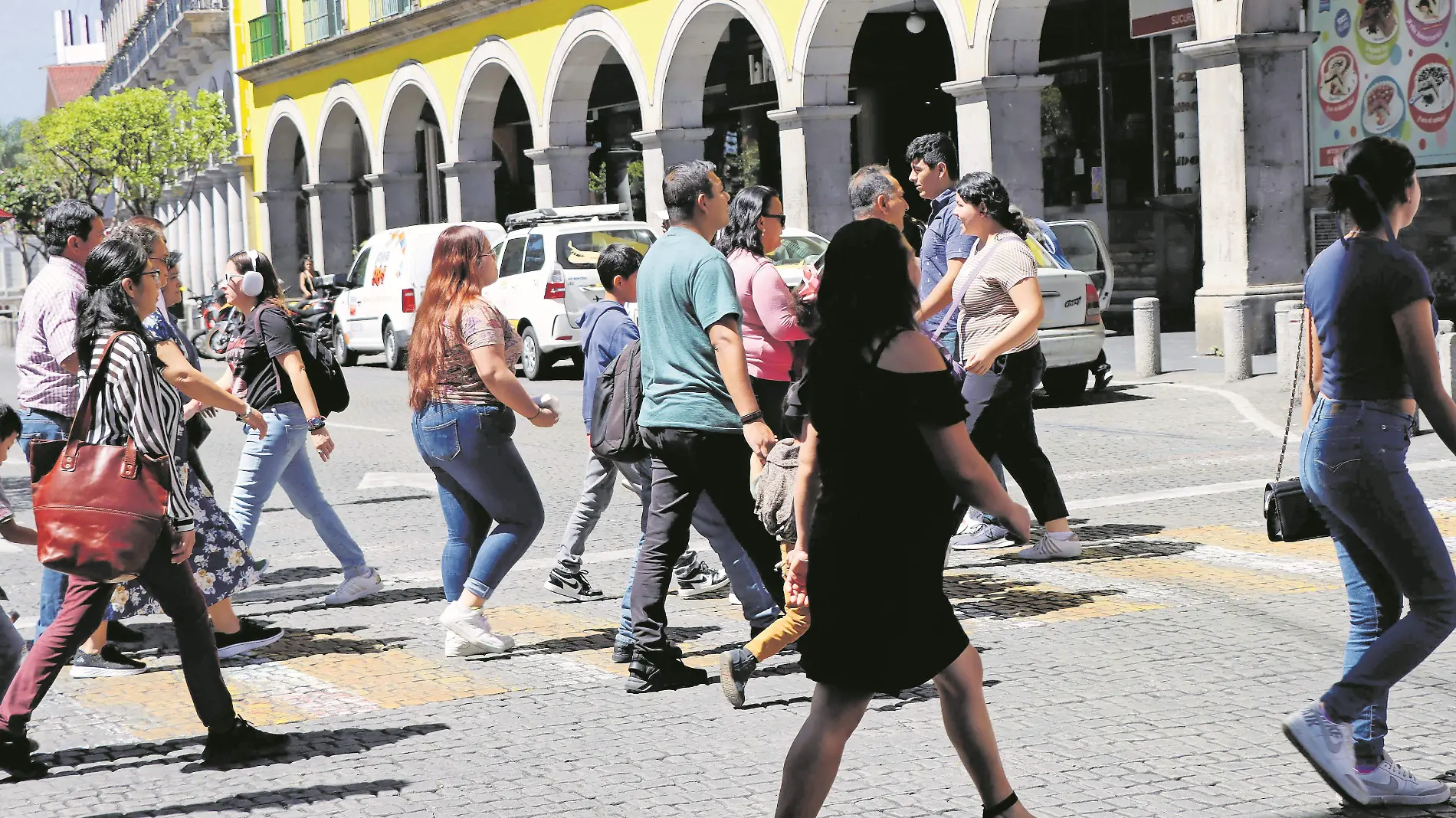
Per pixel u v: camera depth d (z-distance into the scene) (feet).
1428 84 89.45
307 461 37.32
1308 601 33.27
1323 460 20.92
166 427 24.39
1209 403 68.23
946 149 36.01
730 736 25.72
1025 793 22.29
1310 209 96.43
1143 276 123.24
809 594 19.03
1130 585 35.50
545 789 23.40
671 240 27.94
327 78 171.22
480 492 30.81
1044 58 128.67
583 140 131.95
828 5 100.58
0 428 26.86
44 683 25.00
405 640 33.63
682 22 112.68
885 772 23.52
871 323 18.39
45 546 23.71
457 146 144.77
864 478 18.48
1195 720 25.39
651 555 28.78
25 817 23.13
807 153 103.40
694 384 27.89
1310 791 22.00
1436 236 94.79
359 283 120.78
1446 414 20.24
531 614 35.73
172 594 24.93
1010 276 34.35
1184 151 116.67
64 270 29.17
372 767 24.77
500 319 30.53
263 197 191.83
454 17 141.79
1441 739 23.84
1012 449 38.34
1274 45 80.74
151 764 25.48
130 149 199.72
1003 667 29.09
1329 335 20.79
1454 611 20.80
